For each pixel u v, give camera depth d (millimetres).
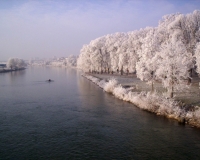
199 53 31016
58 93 53812
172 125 27000
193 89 43188
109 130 26422
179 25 48656
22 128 27688
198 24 47688
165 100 32562
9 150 21547
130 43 76125
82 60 120625
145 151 20656
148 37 43250
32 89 61188
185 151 20344
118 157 19719
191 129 25375
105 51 100438
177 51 33469
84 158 19703
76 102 42656
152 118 30281
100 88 62406
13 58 185750
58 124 29141
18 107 38938
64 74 127125
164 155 19766
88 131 26312
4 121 30656
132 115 32219
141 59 42156
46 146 22312
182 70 33062
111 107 37719
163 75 35344
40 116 33062
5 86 68375
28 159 19719
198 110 27203
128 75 87438
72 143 22953
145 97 37250
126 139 23578
